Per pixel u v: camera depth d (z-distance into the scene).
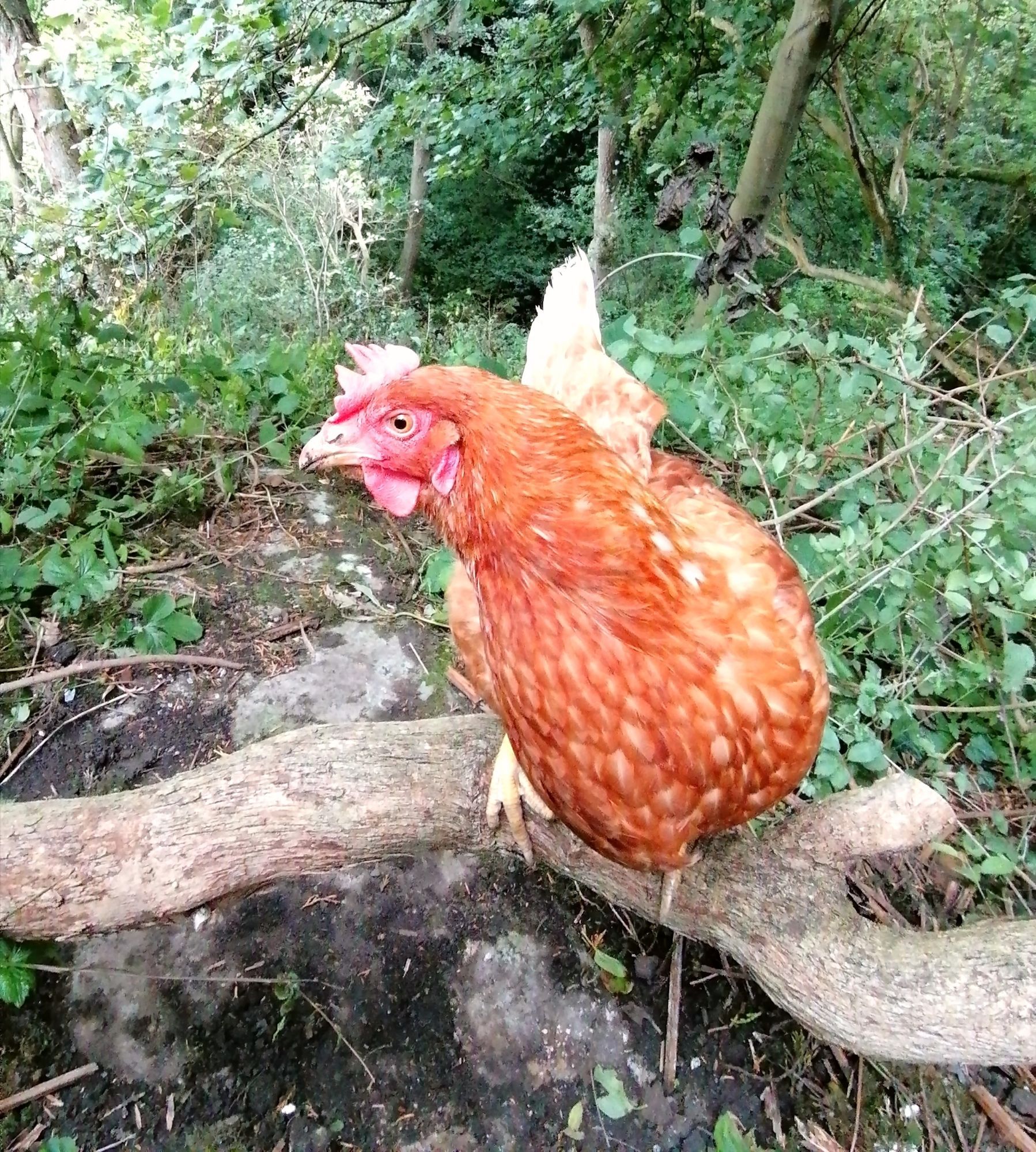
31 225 1.30
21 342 0.77
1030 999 0.39
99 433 0.72
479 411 0.33
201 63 0.93
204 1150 0.45
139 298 1.31
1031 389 0.86
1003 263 1.89
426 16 1.14
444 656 0.69
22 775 0.57
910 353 0.63
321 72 1.21
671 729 0.33
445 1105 0.47
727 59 1.34
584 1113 0.47
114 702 0.62
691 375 0.79
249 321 1.59
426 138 1.56
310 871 0.47
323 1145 0.45
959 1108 0.49
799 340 0.63
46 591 0.69
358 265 1.93
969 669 0.59
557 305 0.60
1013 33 1.49
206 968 0.50
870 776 0.57
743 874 0.44
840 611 0.59
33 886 0.41
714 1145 0.47
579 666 0.32
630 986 0.52
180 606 0.69
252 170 1.67
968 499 0.62
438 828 0.47
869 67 1.47
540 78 1.37
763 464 0.66
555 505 0.32
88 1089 0.46
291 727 0.61
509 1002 0.51
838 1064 0.50
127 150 1.01
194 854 0.43
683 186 0.84
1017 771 0.57
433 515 0.37
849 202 1.63
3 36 1.61
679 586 0.34
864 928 0.43
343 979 0.51
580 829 0.37
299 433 0.88
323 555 0.77
